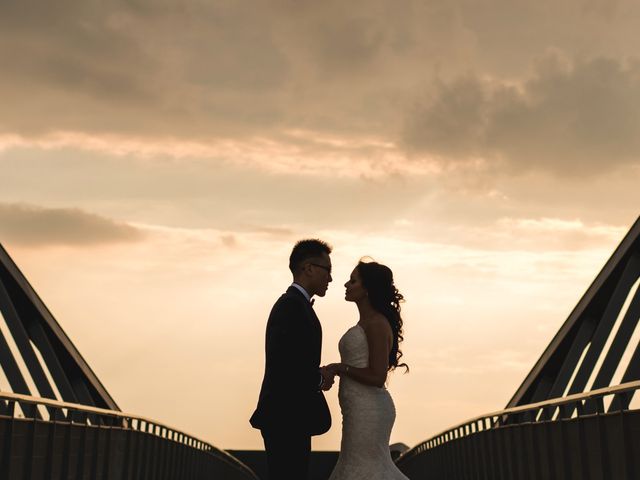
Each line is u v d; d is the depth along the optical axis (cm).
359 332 825
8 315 2258
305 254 856
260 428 852
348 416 826
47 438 1245
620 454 1073
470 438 2122
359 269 827
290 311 841
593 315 2117
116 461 1650
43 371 2264
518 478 1602
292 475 838
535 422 1471
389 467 822
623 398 1064
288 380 834
